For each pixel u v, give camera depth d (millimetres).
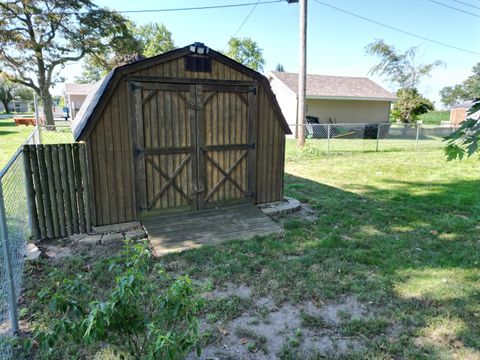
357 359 2242
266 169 5637
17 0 18172
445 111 34219
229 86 5047
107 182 4441
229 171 5301
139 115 4480
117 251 3920
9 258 2416
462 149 1734
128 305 1658
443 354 2279
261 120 5434
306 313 2764
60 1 18766
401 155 12000
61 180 4211
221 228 4594
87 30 20156
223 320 2658
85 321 1533
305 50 11875
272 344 2402
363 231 4633
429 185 7500
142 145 4574
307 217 5285
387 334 2502
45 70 20734
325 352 2316
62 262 3590
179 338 1585
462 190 6996
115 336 1718
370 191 6980
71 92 32625
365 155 11945
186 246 4023
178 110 4742
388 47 23062
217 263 3625
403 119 23984
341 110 20906
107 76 5160
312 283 3205
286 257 3803
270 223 4840
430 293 3033
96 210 4422
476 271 3447
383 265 3588
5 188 3164
